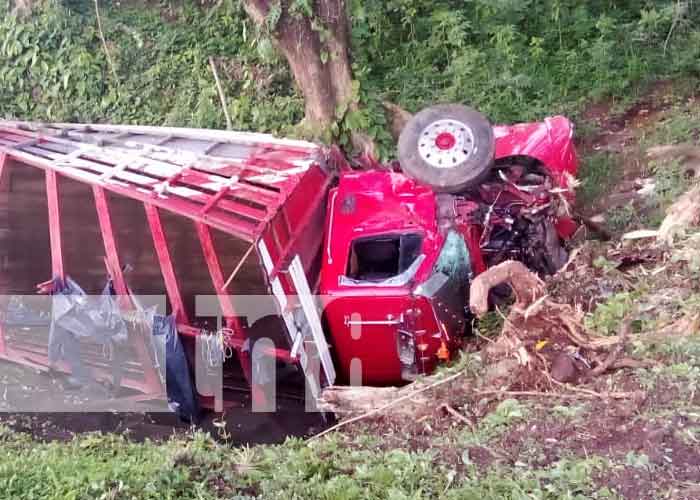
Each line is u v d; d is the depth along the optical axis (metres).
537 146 8.46
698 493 4.10
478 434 5.32
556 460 4.75
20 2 12.81
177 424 7.79
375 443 5.58
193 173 8.39
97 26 12.94
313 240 8.08
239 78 12.34
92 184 8.38
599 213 9.23
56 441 6.53
